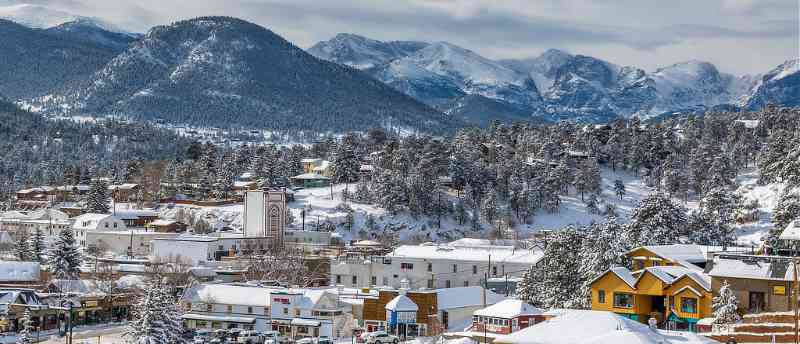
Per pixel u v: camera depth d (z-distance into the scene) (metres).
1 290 185.38
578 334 90.62
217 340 160.75
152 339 147.88
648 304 136.12
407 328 162.75
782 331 106.69
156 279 174.88
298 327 171.50
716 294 128.75
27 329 160.00
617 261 154.12
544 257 171.12
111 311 190.50
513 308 145.00
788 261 128.62
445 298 166.12
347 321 172.88
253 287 184.25
